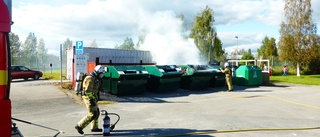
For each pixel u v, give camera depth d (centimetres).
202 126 731
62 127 709
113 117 842
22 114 877
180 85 1677
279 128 714
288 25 3750
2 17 315
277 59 4212
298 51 3681
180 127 718
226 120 809
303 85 2170
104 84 1367
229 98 1324
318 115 902
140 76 1345
